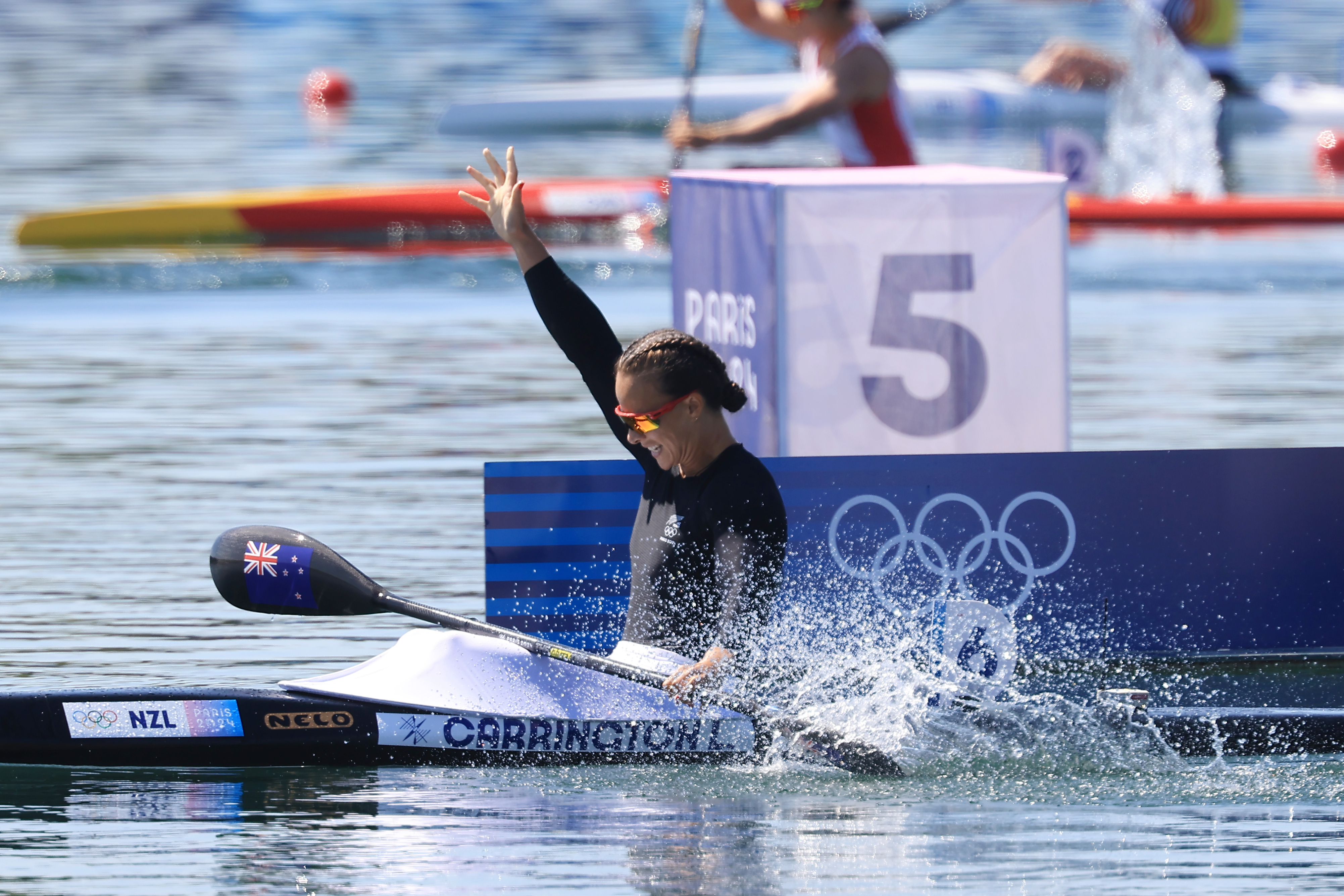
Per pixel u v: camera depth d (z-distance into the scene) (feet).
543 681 58.39
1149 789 54.13
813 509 69.00
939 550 69.77
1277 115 268.00
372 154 236.43
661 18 381.60
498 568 68.44
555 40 350.84
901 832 49.52
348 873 45.91
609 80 297.33
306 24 377.30
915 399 78.28
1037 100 265.75
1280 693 66.28
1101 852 47.65
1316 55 333.42
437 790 54.19
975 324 78.23
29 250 180.14
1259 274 172.86
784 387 77.25
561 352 138.31
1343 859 47.03
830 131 127.13
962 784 54.80
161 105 278.26
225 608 76.74
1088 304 160.35
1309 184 220.64
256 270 173.47
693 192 85.20
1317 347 139.64
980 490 69.87
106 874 45.91
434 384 125.90
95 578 80.74
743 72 303.68
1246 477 70.95
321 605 61.36
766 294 77.46
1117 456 70.38
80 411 117.08
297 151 237.45
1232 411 115.24
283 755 57.00
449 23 377.09
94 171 219.00
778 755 57.36
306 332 147.13
